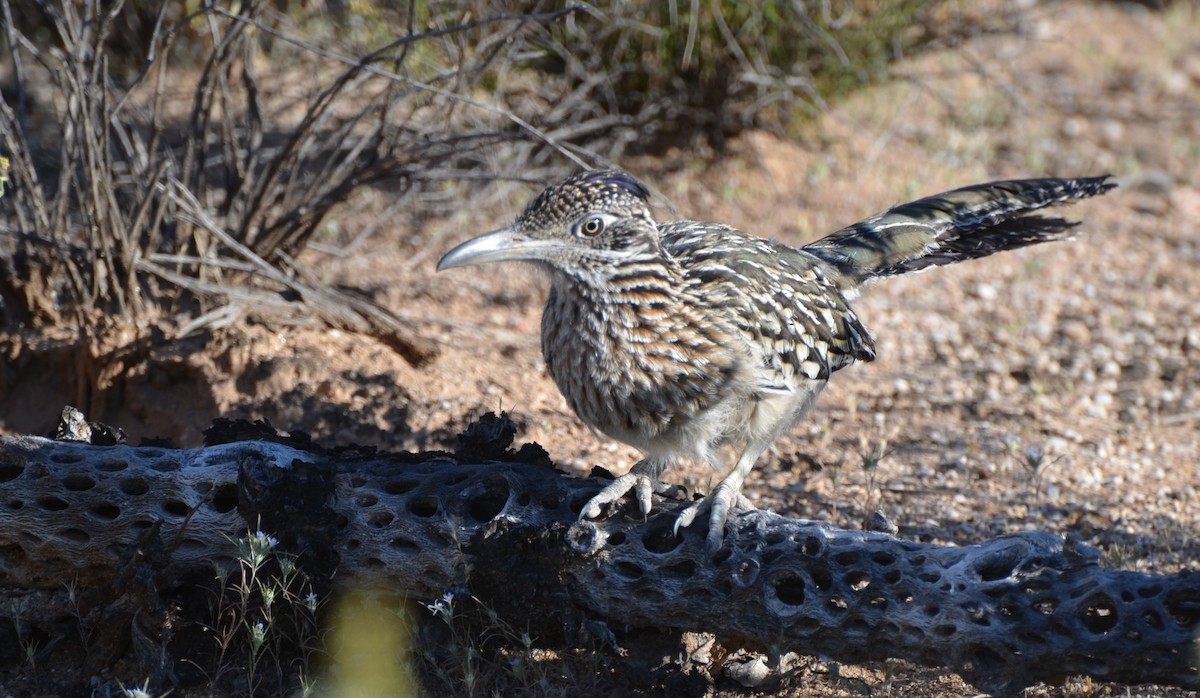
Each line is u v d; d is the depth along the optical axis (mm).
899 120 17875
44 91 14945
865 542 7207
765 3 15273
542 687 7402
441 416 10750
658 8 15086
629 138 15445
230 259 11875
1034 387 12242
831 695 7523
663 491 7781
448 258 7199
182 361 10812
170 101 14633
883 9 16172
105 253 11008
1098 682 7320
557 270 7320
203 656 7578
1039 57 20203
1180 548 9398
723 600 7363
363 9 13812
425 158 11906
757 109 16281
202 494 7586
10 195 12180
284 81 14461
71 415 8352
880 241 9492
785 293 8070
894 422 11570
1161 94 19656
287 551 7438
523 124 10992
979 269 15062
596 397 7566
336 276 13500
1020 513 9945
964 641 7023
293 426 10484
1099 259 15328
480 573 7422
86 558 7672
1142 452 11133
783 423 8039
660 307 7344
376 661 7586
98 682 7488
